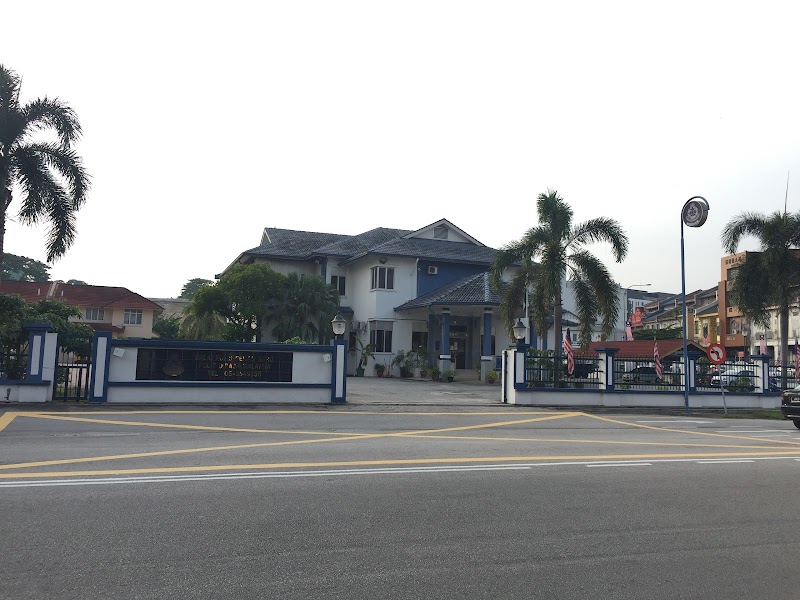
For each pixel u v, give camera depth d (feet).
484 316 112.98
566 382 73.67
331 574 16.26
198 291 122.52
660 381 77.30
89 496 22.86
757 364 83.10
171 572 15.99
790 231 107.04
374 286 125.29
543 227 92.48
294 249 138.10
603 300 89.10
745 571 17.67
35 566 16.07
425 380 113.29
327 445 36.73
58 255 77.10
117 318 160.97
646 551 19.06
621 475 30.37
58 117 76.84
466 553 18.24
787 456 38.34
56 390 58.29
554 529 20.88
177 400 59.36
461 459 33.17
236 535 19.03
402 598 14.96
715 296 238.68
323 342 120.47
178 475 26.78
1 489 23.48
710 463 34.68
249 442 37.14
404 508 22.72
